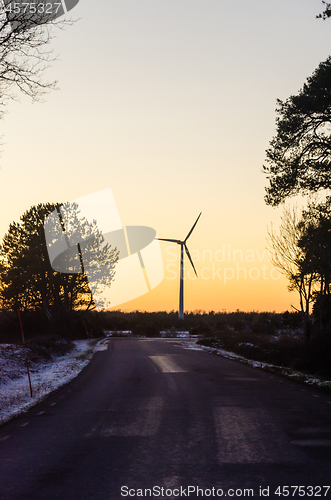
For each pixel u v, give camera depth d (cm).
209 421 897
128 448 702
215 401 1130
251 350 2742
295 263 2459
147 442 738
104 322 7525
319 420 902
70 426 869
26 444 738
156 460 637
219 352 2869
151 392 1286
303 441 736
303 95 1841
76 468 605
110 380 1576
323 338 2083
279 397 1190
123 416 955
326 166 1841
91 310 4509
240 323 5644
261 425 859
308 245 2338
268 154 1986
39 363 2230
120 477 568
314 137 1911
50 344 2961
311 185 1903
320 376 1716
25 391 1370
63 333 4144
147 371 1827
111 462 630
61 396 1255
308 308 2470
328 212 2117
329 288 2544
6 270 4181
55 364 2308
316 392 1279
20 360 2077
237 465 611
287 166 1945
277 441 738
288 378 1598
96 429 838
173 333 6269
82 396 1244
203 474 576
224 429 827
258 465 610
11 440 768
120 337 5978
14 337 4081
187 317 9206
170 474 577
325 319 2588
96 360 2400
